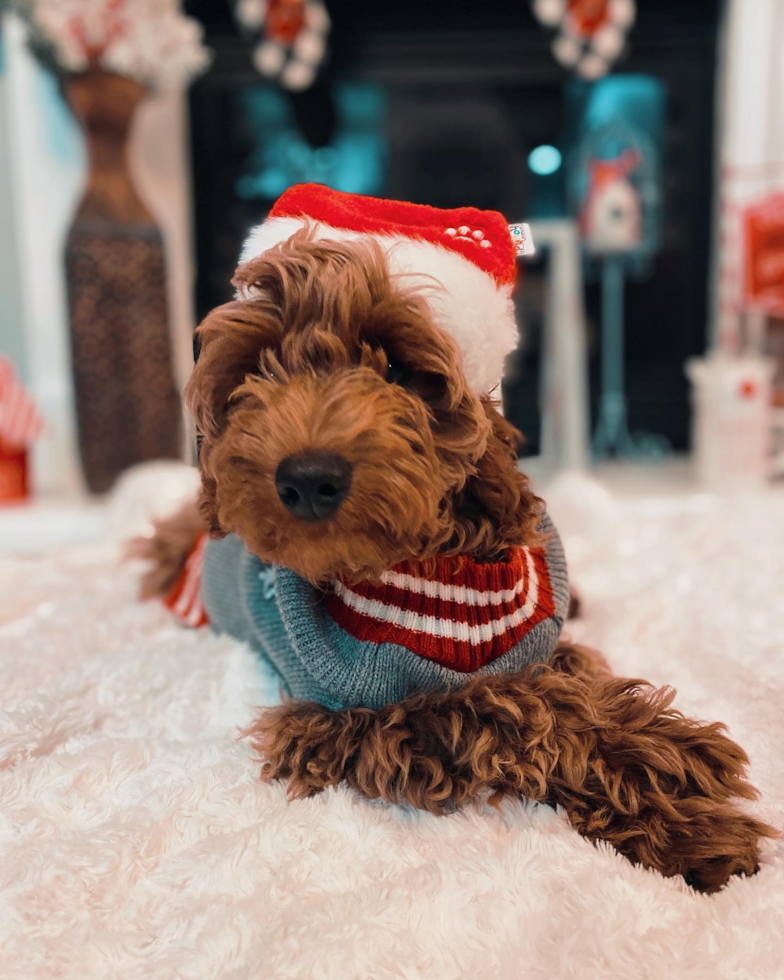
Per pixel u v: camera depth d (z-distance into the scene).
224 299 2.18
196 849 0.53
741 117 1.98
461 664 0.60
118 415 1.83
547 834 0.54
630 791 0.55
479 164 2.16
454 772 0.57
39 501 1.88
